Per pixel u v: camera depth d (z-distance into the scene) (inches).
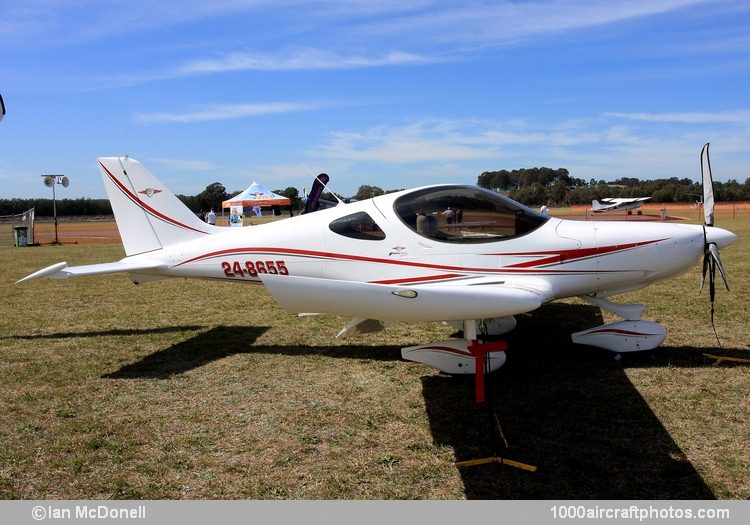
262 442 142.4
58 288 399.2
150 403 169.5
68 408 165.6
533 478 122.2
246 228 226.7
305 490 119.6
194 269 226.1
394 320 151.6
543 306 299.4
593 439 139.3
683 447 133.3
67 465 131.1
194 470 128.6
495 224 197.8
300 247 211.5
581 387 174.7
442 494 117.1
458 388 178.4
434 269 198.8
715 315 266.1
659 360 198.8
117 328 269.7
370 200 209.3
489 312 148.2
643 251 196.1
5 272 496.1
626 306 203.2
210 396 175.2
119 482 123.3
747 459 126.4
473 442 140.1
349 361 210.2
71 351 227.8
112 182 233.3
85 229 1444.4
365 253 204.5
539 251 196.2
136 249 234.8
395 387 181.0
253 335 252.2
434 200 199.8
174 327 270.7
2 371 201.0
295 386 183.5
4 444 141.9
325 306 140.0
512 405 162.4
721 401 159.9
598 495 114.9
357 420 155.2
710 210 206.7
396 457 133.3
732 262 448.1
